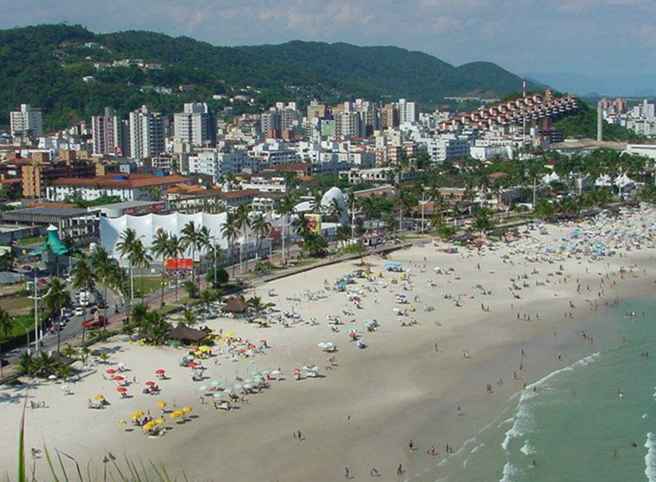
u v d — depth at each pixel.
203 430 130.62
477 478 113.38
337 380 155.88
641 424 132.38
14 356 167.38
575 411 138.75
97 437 127.12
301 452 122.62
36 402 140.88
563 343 182.50
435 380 156.38
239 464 118.31
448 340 184.62
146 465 117.50
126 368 159.62
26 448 122.12
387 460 119.88
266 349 175.00
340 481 113.12
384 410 140.12
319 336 186.00
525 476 113.81
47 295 181.12
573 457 119.88
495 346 180.25
